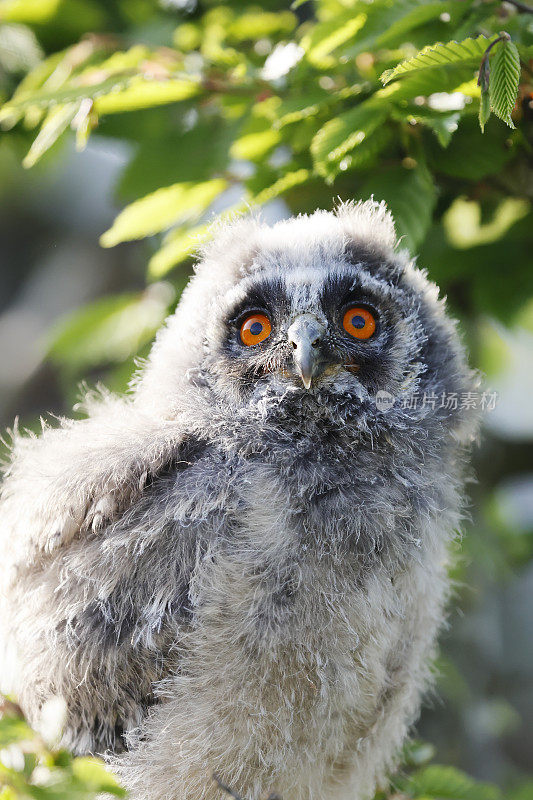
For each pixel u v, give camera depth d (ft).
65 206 67.36
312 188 28.81
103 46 31.35
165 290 34.40
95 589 21.44
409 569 22.75
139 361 28.45
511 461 41.70
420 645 24.45
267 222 26.99
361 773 24.29
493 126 25.63
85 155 66.39
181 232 29.50
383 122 24.59
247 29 34.04
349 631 21.12
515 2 23.22
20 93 32.04
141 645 21.26
